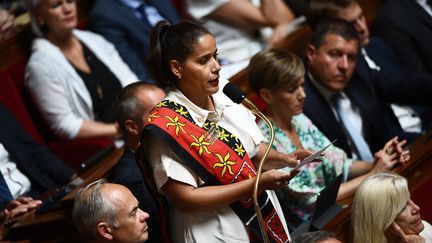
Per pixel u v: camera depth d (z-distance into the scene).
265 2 12.02
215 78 5.75
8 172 9.33
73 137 10.54
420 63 11.69
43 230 7.86
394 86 10.26
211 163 5.73
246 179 5.75
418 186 8.08
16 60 10.59
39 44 10.62
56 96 10.53
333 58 9.21
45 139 10.76
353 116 9.69
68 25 10.61
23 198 8.46
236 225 5.92
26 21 11.06
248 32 12.14
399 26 11.76
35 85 10.52
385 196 6.98
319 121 9.02
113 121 10.84
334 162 8.41
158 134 5.66
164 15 11.98
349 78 9.43
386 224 7.02
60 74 10.55
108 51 11.26
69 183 8.49
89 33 11.29
